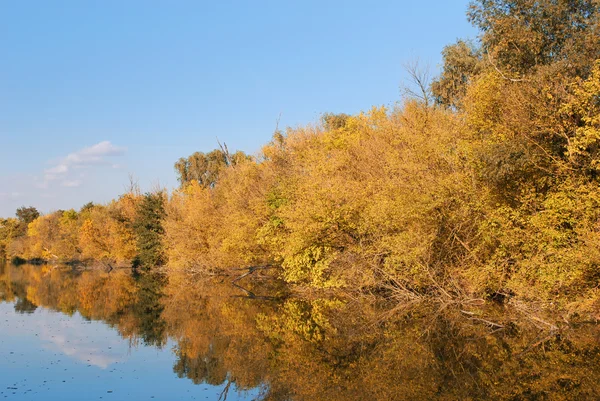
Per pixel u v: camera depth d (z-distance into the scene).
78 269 62.06
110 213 66.31
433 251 20.16
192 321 19.33
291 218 24.36
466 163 18.19
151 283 37.81
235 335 16.34
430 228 19.33
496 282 18.55
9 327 18.53
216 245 39.94
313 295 26.12
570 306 15.66
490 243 18.44
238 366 12.57
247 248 34.31
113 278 43.91
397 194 18.92
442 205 18.70
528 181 17.30
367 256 22.53
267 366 12.47
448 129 19.98
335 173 24.33
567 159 16.59
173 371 12.24
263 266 37.22
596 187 15.31
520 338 14.02
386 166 20.97
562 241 16.00
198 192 46.50
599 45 18.62
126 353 14.19
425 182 18.47
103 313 21.98
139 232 53.97
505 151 16.44
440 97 34.16
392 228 20.56
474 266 18.66
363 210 22.25
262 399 9.98
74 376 11.89
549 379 10.41
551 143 17.03
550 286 16.08
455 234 19.08
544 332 14.66
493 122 18.20
